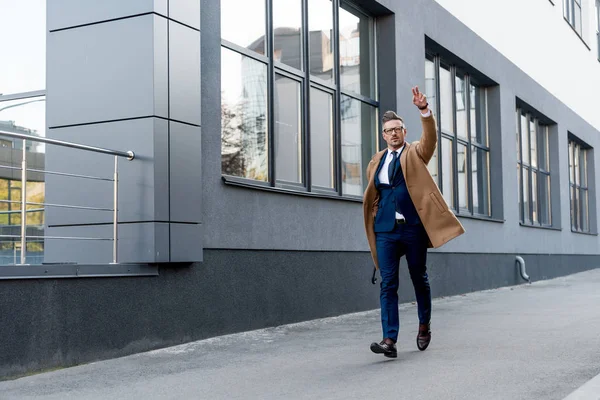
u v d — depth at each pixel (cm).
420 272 566
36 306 517
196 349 618
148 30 615
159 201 610
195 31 662
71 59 649
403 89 1074
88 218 632
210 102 696
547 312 867
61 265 535
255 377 494
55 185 648
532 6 1778
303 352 597
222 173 729
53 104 654
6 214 687
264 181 792
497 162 1491
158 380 491
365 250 965
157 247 606
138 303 600
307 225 840
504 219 1486
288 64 855
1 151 693
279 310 779
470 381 452
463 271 1266
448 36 1248
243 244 727
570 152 2181
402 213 546
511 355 544
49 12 661
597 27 2550
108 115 628
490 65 1445
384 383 456
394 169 549
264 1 815
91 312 559
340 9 983
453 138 1311
